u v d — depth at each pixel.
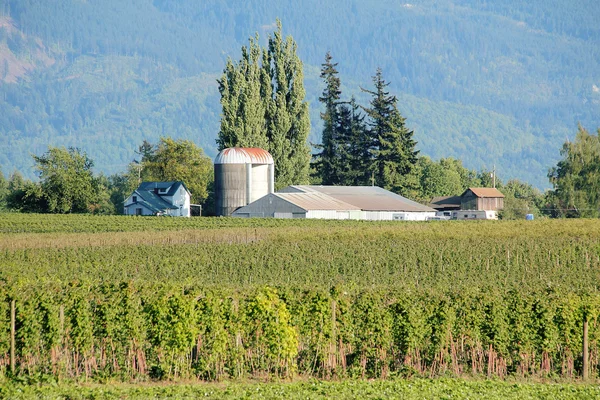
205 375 98.50
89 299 100.06
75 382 93.50
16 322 95.94
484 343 102.50
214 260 187.50
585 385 93.44
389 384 88.38
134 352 97.69
